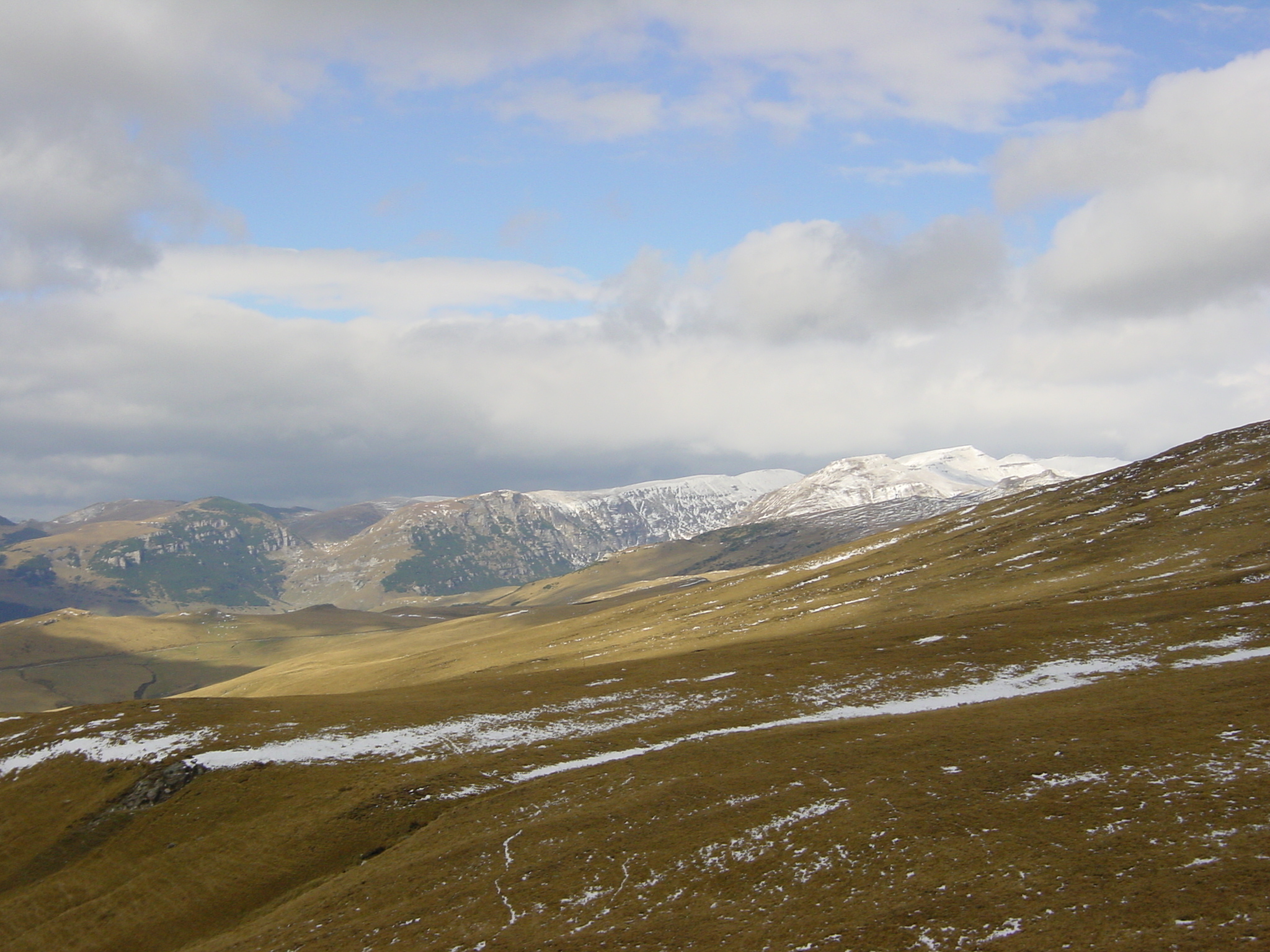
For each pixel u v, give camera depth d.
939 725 57.94
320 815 59.50
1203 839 33.81
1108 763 43.97
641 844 45.38
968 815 40.97
